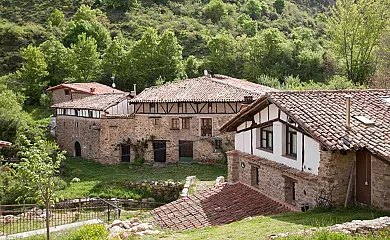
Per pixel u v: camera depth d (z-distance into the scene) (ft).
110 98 122.11
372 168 37.22
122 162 113.80
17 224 68.49
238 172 57.31
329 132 37.91
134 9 267.18
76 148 124.06
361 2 129.80
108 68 174.29
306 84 134.10
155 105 109.91
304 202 42.11
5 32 217.15
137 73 168.86
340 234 26.22
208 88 109.91
